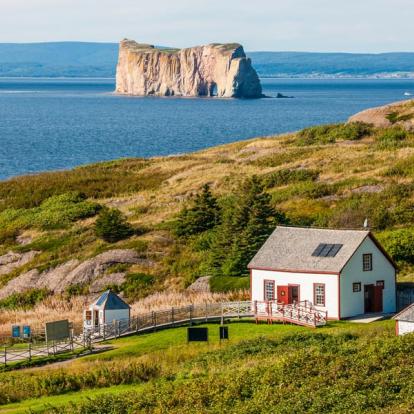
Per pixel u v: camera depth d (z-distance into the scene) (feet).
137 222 492.95
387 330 275.18
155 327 317.83
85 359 277.64
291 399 207.10
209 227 457.68
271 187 537.65
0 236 506.07
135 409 214.90
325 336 273.95
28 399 238.07
